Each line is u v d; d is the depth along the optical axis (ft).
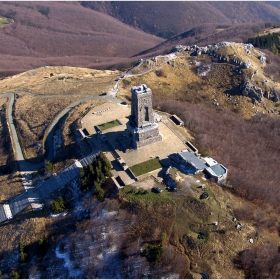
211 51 552.00
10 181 340.80
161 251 233.35
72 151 348.18
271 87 508.53
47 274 252.21
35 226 283.18
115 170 308.81
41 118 415.23
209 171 294.46
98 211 273.33
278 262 232.32
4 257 271.69
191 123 385.09
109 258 247.09
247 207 266.77
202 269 231.50
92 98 437.99
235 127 418.10
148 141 334.44
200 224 254.47
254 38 648.38
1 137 406.00
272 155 369.71
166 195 275.18
